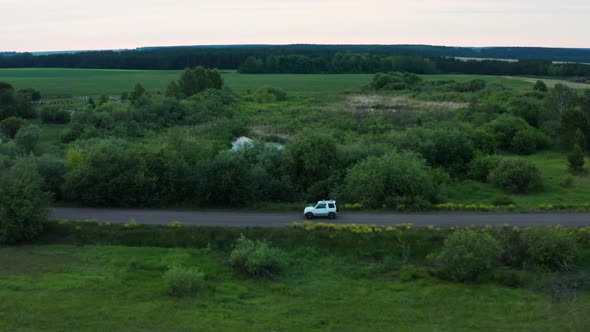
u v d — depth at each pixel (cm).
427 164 7112
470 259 3947
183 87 16462
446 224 4797
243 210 5419
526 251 4178
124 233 4712
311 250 4450
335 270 4219
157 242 4638
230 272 4159
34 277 3950
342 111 13050
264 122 11556
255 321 3384
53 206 5491
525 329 3278
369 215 5141
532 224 4753
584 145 8325
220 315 3450
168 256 4350
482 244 4031
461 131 8356
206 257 4384
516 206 5422
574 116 8600
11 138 10238
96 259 4334
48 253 4441
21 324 3250
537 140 8762
